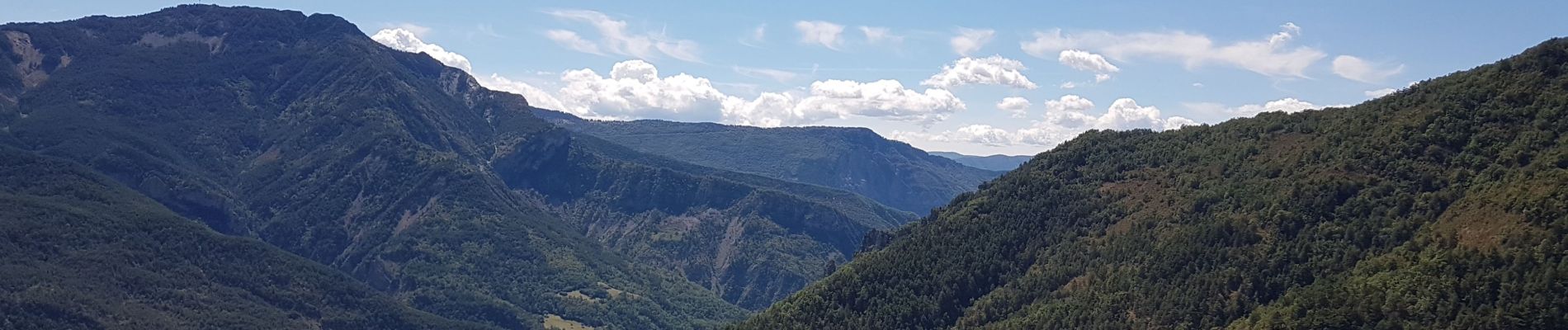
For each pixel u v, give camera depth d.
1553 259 177.00
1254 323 199.12
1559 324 169.88
